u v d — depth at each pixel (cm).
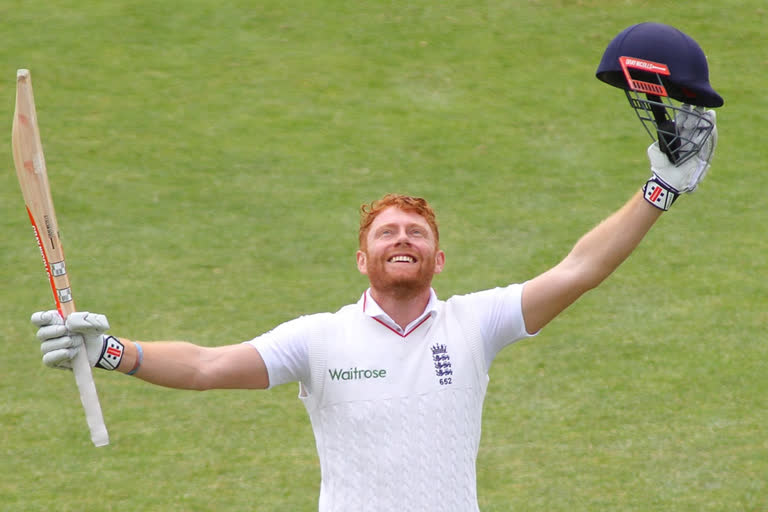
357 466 1150
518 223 3478
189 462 2286
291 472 2247
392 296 1175
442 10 5156
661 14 5109
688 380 2614
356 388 1155
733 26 5006
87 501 2125
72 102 4247
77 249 3278
